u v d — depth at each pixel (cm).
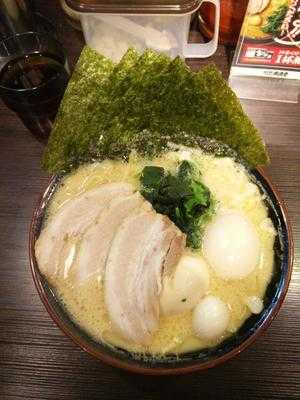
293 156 31
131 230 26
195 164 29
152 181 28
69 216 27
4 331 27
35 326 27
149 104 27
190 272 25
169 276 25
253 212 27
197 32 35
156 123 29
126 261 26
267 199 27
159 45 30
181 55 32
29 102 29
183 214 27
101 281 26
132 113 27
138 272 26
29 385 26
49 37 31
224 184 28
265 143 32
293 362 26
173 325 25
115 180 29
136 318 25
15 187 31
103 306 25
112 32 30
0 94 29
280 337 26
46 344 27
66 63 31
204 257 27
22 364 26
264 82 33
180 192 27
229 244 26
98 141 28
